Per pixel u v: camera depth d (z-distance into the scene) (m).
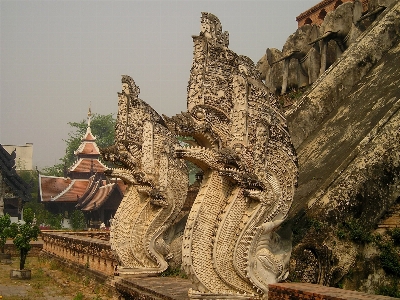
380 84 15.84
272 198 10.01
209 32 12.70
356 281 10.74
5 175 45.22
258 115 10.50
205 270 10.06
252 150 10.36
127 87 16.73
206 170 10.76
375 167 11.62
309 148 15.68
